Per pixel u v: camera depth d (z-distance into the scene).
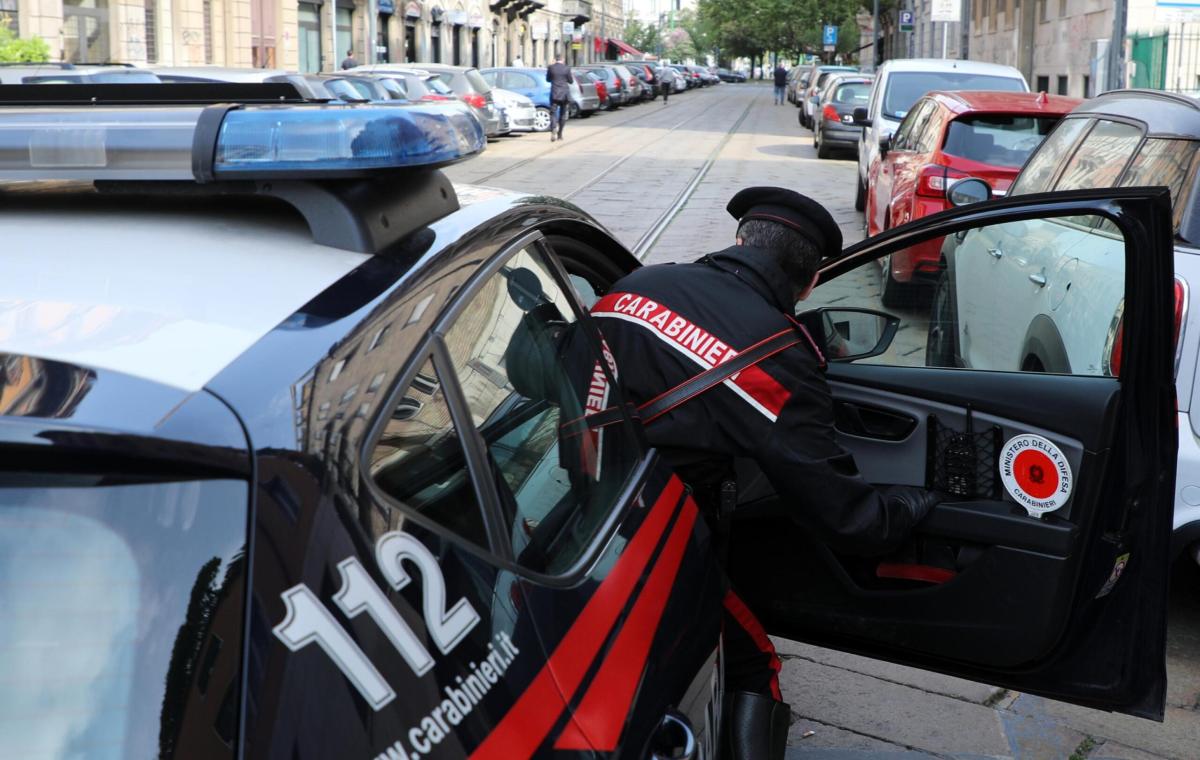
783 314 2.53
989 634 2.64
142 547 1.06
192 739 1.03
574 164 20.23
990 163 8.65
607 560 1.72
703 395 2.39
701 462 2.42
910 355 2.95
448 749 1.16
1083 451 2.59
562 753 1.31
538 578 1.48
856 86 21.44
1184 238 3.62
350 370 1.26
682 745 1.60
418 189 1.77
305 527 1.10
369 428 1.24
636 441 2.21
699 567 2.07
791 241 2.61
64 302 1.26
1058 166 5.14
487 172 18.77
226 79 10.86
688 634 1.85
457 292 1.59
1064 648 2.61
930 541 2.75
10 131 1.48
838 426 2.95
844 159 21.84
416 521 1.26
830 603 2.78
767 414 2.37
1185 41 15.34
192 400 1.09
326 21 37.62
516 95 26.97
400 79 22.00
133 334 1.19
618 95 42.59
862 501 2.44
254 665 1.05
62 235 1.51
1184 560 4.20
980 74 14.29
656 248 11.36
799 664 3.63
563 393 1.93
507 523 1.49
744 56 108.56
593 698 1.43
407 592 1.19
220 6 29.88
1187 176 3.74
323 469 1.14
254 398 1.13
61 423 1.02
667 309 2.46
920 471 2.86
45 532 1.05
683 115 40.53
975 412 2.76
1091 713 3.36
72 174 1.48
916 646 2.73
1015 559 2.61
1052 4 27.52
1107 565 2.55
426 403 1.39
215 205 1.70
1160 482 2.50
